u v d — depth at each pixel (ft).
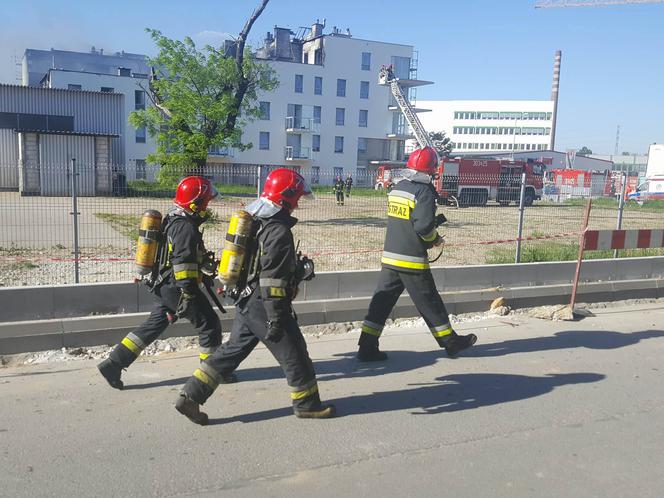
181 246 15.51
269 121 189.78
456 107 357.20
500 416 15.64
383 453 13.42
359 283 26.43
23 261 33.63
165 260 16.07
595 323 26.00
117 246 39.78
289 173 14.34
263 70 70.08
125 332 21.15
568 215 75.15
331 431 14.57
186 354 20.54
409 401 16.67
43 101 113.29
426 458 13.20
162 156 63.98
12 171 47.16
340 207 63.77
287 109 191.72
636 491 11.94
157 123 66.90
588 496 11.71
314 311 24.12
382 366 19.81
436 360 20.53
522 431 14.71
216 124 65.92
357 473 12.48
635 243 29.91
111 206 36.81
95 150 97.25
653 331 24.68
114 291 22.18
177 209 15.97
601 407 16.34
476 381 18.39
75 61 208.54
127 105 163.43
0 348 19.47
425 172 19.07
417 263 19.11
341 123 200.03
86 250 38.14
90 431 14.33
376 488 11.87
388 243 19.60
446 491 11.79
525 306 28.53
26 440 13.76
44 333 20.01
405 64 207.21
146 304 22.77
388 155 210.18
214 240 42.93
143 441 13.84
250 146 71.72
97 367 17.54
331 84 196.75
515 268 29.53
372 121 204.23
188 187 15.78
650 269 32.86
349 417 15.47
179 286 15.55
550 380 18.54
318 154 197.88
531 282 30.01
